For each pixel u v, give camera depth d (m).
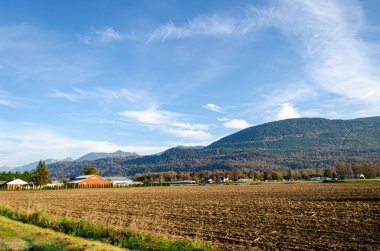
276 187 101.25
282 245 18.09
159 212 35.38
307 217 28.20
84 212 36.09
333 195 53.75
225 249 17.39
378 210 31.19
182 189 106.88
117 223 26.25
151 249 17.11
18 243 16.36
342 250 16.83
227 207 39.19
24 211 29.00
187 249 16.77
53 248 15.74
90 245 16.47
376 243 17.97
